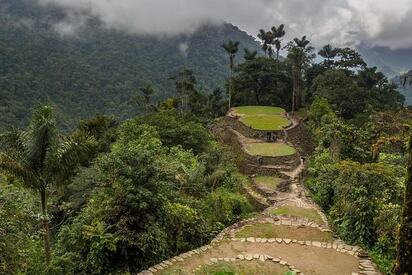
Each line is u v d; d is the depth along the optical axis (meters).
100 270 13.55
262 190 24.78
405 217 6.31
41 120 14.23
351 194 15.41
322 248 14.19
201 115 62.00
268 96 57.94
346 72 63.72
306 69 63.38
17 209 12.30
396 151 24.62
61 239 15.26
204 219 17.62
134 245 13.84
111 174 14.78
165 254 14.85
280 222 17.05
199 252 13.95
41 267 14.51
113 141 36.44
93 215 14.70
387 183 15.09
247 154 31.12
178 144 31.89
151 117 35.00
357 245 14.34
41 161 14.59
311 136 40.22
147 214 14.27
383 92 64.19
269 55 67.75
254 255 13.58
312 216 18.42
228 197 21.12
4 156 14.03
